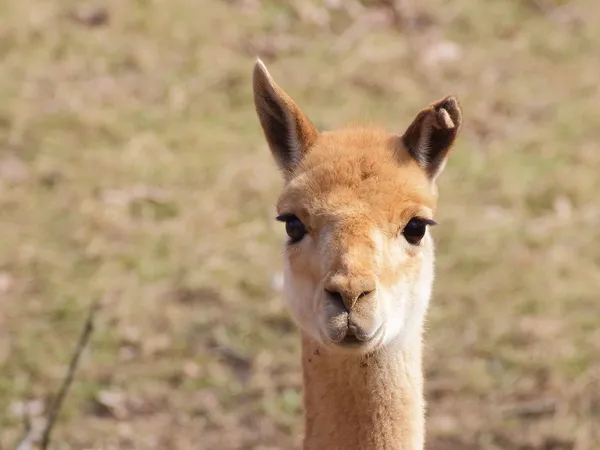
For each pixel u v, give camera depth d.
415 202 13.65
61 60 35.53
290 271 13.98
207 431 23.19
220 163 30.97
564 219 28.86
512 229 28.31
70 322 25.53
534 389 23.89
